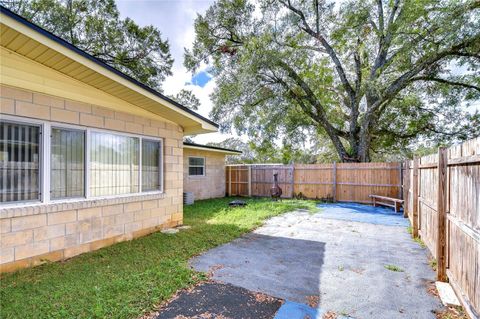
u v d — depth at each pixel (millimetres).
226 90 13898
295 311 2525
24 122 3420
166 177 5734
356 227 6328
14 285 2914
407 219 7336
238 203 9680
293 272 3512
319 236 5453
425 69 12273
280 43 12242
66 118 3867
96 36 11711
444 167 3152
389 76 13312
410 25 11094
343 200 11102
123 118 4781
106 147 4496
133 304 2557
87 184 4152
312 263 3855
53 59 3391
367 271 3559
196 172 11688
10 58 3252
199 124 6113
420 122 15336
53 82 3699
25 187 3420
